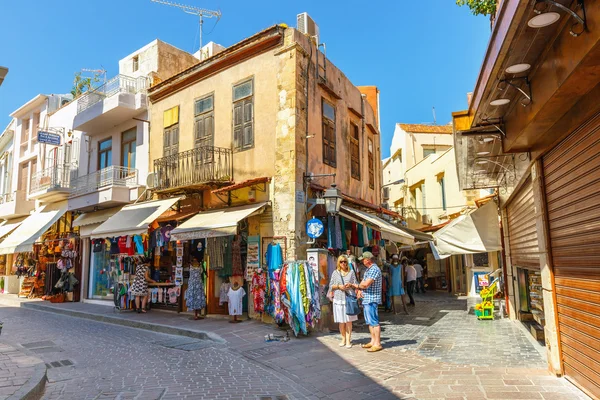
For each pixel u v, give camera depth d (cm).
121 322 1189
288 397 542
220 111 1267
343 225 1204
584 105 433
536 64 448
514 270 1118
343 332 837
